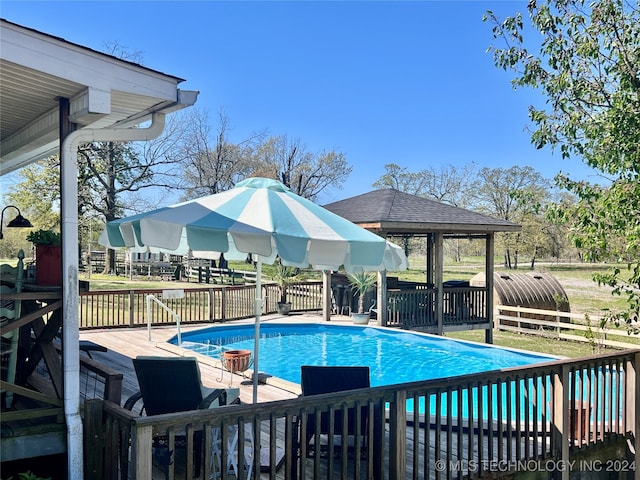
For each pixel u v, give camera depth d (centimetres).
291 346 1186
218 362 820
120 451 325
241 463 323
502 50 743
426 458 402
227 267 2970
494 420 603
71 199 368
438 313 1327
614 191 607
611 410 546
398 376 952
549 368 480
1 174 678
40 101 384
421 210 1356
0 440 343
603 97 685
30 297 354
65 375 363
